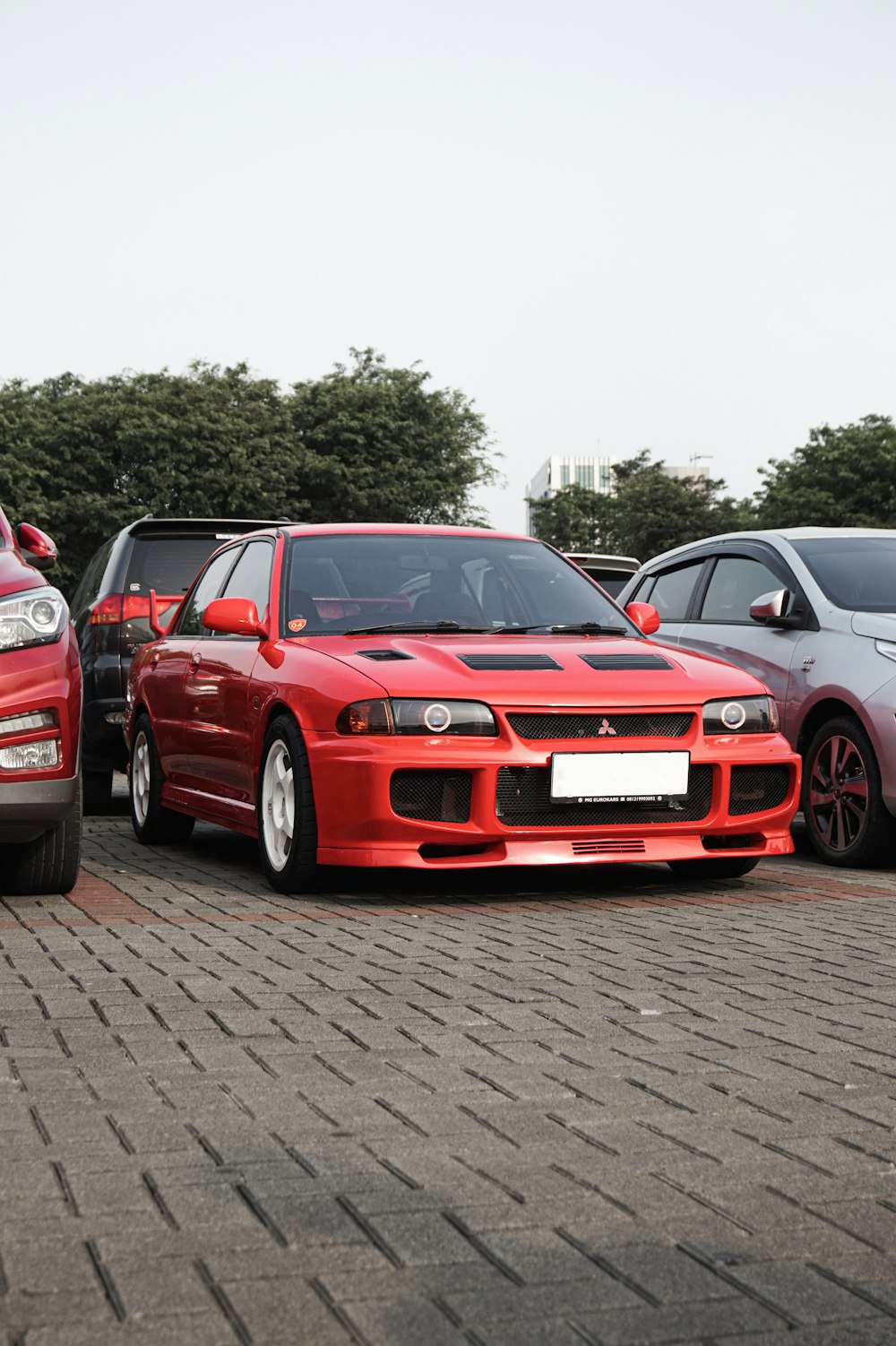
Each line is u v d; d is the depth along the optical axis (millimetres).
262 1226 2352
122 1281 2146
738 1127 2873
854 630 7312
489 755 5586
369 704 5602
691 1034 3588
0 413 53250
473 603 6703
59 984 4070
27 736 5324
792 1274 2197
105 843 7996
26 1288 2119
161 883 6266
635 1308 2078
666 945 4801
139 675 8133
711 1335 2000
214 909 5508
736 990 4090
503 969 4348
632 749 5738
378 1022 3676
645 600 9219
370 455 58156
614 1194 2510
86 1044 3434
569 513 69625
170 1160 2646
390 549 6934
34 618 5441
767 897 5965
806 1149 2750
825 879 6613
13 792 5305
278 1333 1991
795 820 9422
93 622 9641
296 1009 3799
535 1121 2895
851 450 55031
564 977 4242
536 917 5371
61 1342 1959
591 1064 3311
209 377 58594
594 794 5688
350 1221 2375
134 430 52594
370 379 61594
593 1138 2797
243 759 6410
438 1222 2373
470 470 59500
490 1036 3545
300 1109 2961
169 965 4348
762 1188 2545
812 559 7984
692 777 5895
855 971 4375
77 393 56000
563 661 5957
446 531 7250
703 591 8672
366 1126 2855
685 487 65062
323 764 5648
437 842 5598
